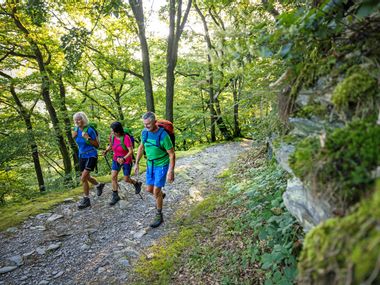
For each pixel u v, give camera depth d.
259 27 2.10
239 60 2.21
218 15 10.12
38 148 11.07
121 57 11.24
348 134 1.30
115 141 5.32
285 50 1.88
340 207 1.22
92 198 5.95
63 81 12.17
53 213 5.32
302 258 1.17
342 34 1.82
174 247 4.05
